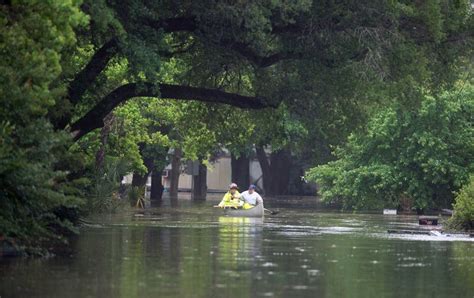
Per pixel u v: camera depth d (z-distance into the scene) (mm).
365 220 105500
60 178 51219
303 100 85125
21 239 49906
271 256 51875
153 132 143000
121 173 117062
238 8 72375
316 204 168500
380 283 40188
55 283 38031
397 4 77188
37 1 46500
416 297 36031
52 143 44719
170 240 63500
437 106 130750
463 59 88812
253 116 99125
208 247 57500
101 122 79562
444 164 130375
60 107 58469
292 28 79938
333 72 82750
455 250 59156
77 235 67438
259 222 95938
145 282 38719
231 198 112750
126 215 106375
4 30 45688
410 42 80750
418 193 132375
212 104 101000
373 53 77312
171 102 121750
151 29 73688
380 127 131500
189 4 75375
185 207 138000
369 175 133000
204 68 90438
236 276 41438
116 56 84062
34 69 44375
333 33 79125
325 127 89562
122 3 70312
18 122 44625
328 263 48531
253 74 91250
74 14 47031
